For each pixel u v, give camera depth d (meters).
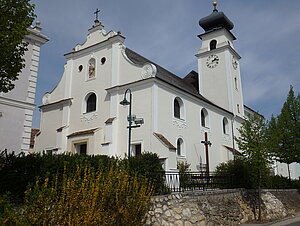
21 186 8.08
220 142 29.30
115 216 7.18
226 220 14.04
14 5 9.40
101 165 8.72
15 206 7.59
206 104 27.89
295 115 28.17
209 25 37.59
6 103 17.38
